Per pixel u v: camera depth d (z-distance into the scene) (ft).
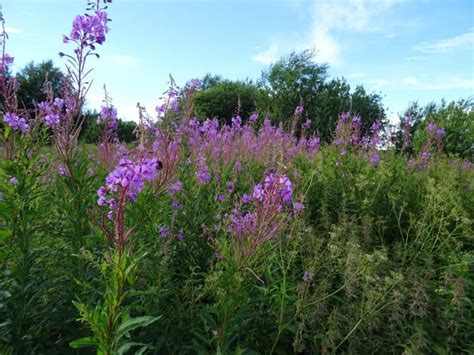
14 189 11.19
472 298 13.75
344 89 97.50
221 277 10.92
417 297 11.92
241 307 10.91
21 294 10.98
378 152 27.12
